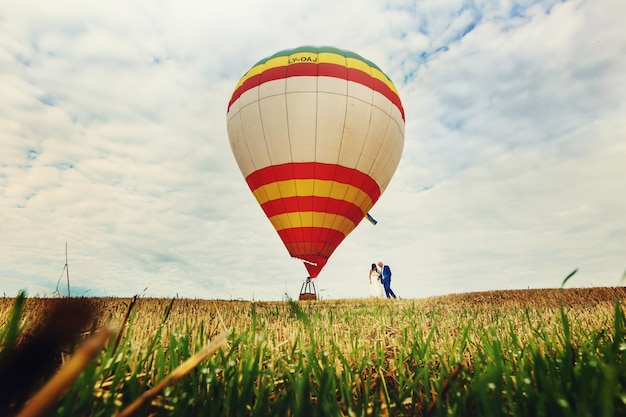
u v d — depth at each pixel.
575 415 0.98
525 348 1.68
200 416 1.14
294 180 17.03
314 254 17.73
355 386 1.57
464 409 1.11
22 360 0.53
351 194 17.50
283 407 1.15
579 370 1.21
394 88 18.70
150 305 6.70
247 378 1.26
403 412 1.34
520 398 1.21
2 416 0.54
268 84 17.08
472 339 2.64
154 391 0.81
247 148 17.67
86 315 0.52
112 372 1.47
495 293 11.83
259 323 3.50
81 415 1.10
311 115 16.59
